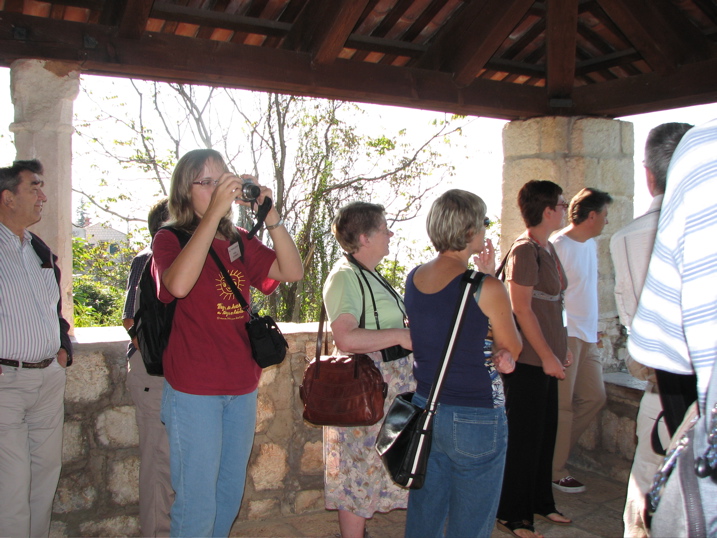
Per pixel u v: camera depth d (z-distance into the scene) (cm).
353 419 224
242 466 215
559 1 354
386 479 249
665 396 125
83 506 281
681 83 352
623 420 368
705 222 99
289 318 1199
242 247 217
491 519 190
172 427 198
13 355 229
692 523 98
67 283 287
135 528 289
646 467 170
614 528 307
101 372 283
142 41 293
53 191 279
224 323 202
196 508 196
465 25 358
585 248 336
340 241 248
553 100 397
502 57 412
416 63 391
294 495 324
